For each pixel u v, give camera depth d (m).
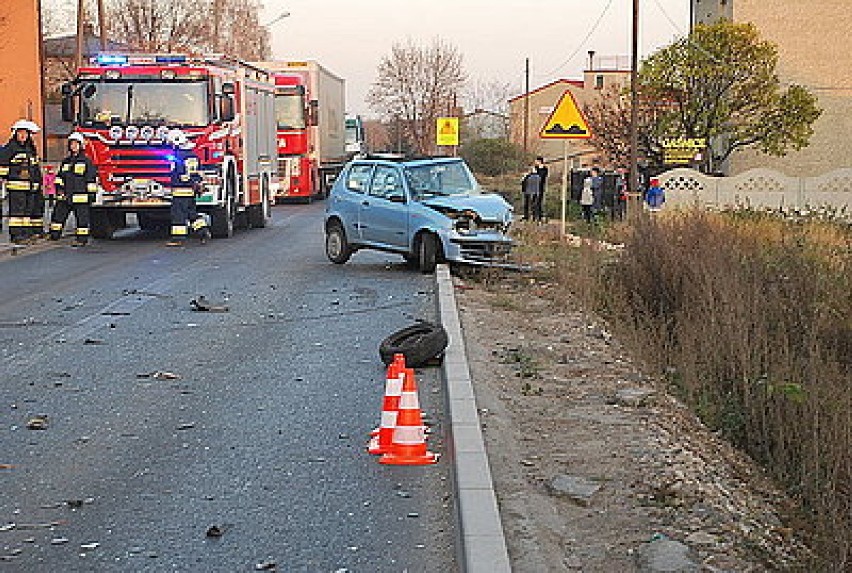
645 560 5.85
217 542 6.37
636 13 35.91
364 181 20.03
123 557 6.15
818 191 36.38
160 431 8.70
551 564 5.80
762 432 9.00
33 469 7.72
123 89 24.09
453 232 18.20
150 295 16.06
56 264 20.11
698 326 11.88
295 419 9.09
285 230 28.88
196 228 24.56
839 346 11.73
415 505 7.02
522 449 8.02
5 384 10.30
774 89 41.25
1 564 6.05
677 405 9.77
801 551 6.51
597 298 15.34
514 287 17.34
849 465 7.73
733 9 50.75
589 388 10.17
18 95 43.94
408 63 75.75
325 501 7.07
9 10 43.66
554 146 83.06
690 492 7.10
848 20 50.19
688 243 15.59
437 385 10.29
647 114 42.94
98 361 11.36
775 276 13.28
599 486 7.07
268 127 30.88
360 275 18.72
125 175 24.12
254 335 12.91
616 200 34.81
